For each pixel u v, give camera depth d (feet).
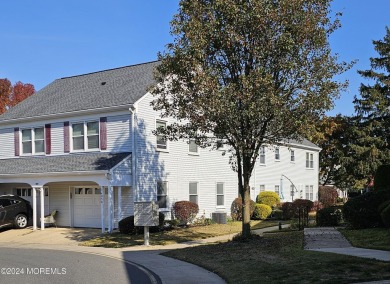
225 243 53.52
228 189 96.94
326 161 158.81
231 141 50.37
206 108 46.57
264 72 46.98
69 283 33.32
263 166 114.32
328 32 48.78
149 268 40.60
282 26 47.26
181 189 84.58
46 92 98.78
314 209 122.11
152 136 78.28
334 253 38.40
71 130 81.87
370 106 147.02
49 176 76.64
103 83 89.86
